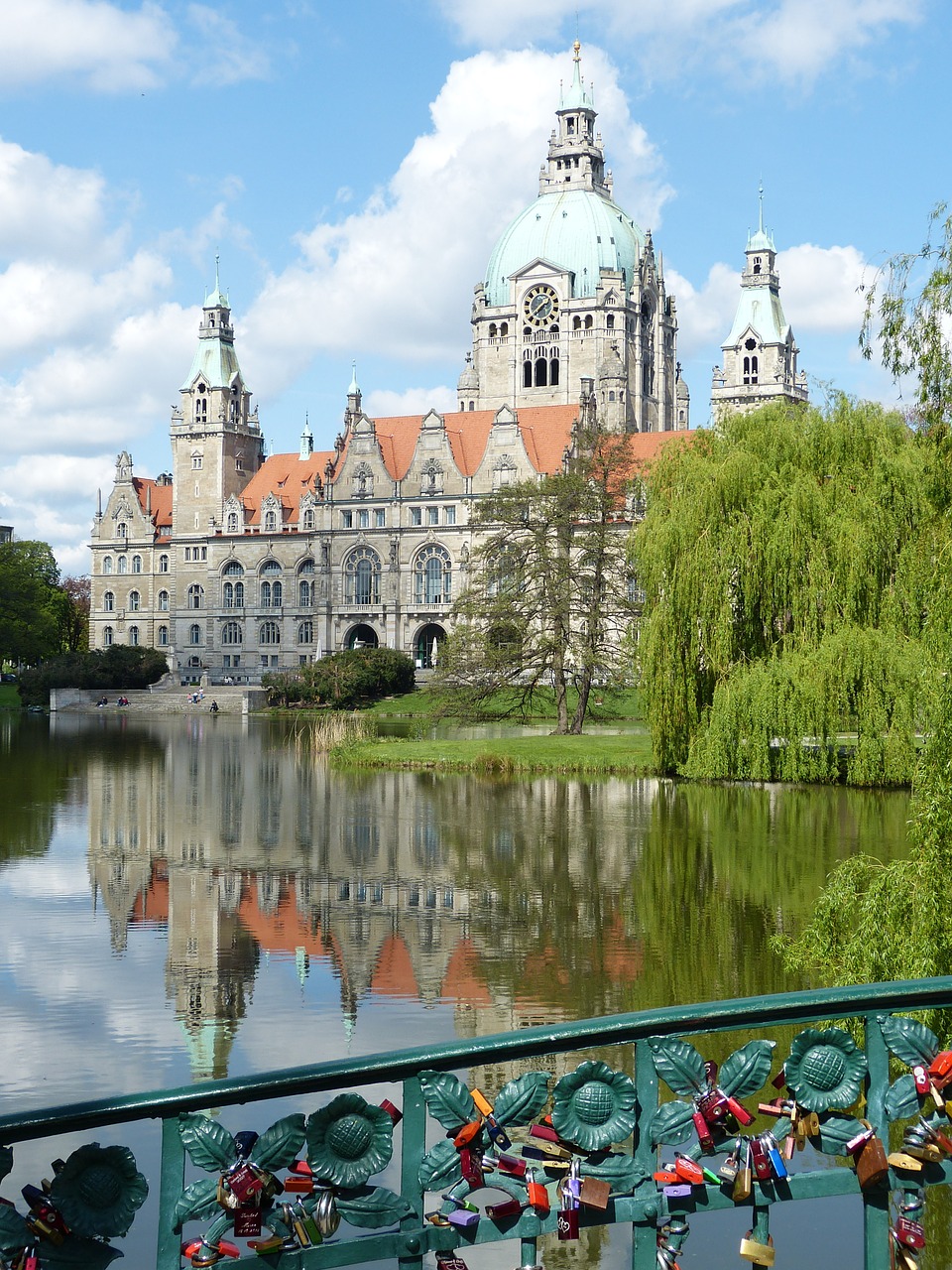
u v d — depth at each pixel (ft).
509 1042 29.09
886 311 90.79
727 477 209.36
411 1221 29.07
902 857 150.82
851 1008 31.19
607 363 649.61
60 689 581.94
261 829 187.11
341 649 629.10
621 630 332.60
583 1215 29.89
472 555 353.10
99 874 152.56
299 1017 96.27
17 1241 26.58
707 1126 30.37
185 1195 28.04
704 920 125.49
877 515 197.67
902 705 191.72
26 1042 89.61
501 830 183.42
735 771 203.51
